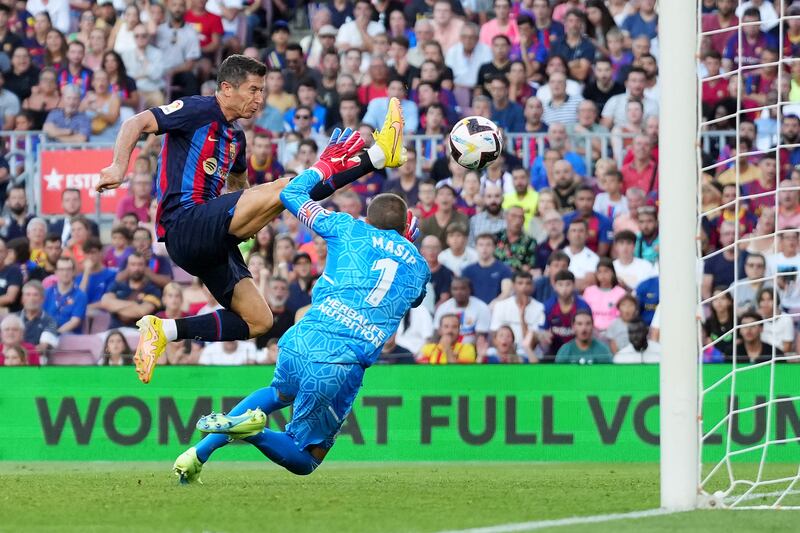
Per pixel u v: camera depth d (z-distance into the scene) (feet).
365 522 46.52
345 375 57.21
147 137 130.72
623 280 120.06
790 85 134.72
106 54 138.92
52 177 131.34
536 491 62.95
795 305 117.80
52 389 106.93
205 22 143.74
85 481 69.67
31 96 138.92
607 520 47.57
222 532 43.11
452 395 105.19
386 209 59.06
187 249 60.85
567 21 136.56
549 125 133.49
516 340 116.88
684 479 52.47
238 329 63.10
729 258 120.78
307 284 118.42
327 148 61.16
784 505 58.13
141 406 106.32
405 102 135.85
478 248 120.67
